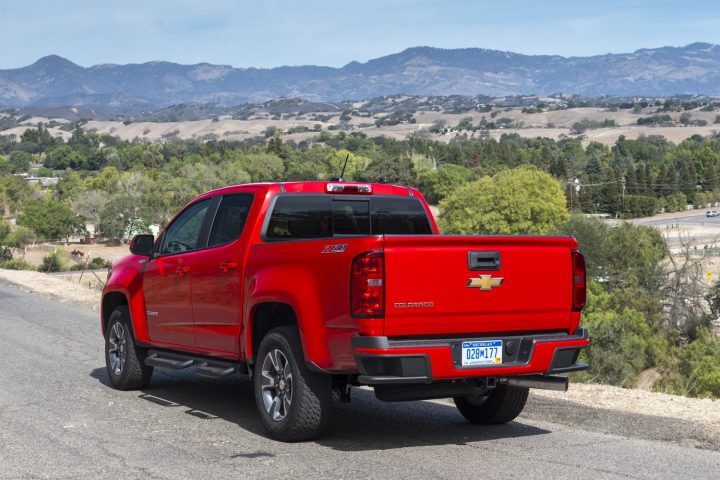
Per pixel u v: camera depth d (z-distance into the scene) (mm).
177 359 8477
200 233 8250
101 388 9500
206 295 7898
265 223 7449
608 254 70750
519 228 103625
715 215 175375
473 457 6281
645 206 179125
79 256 112438
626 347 43719
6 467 6020
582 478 5648
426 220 8227
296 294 6629
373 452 6461
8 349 12648
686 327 53938
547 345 6602
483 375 6336
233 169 176875
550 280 6684
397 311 6086
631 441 6848
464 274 6309
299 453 6430
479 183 107125
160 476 5770
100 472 5879
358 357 6062
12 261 60219
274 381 6949
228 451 6500
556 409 7910
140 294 9086
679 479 5641
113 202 149375
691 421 7266
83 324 15898
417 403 8719
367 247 6062
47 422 7617
